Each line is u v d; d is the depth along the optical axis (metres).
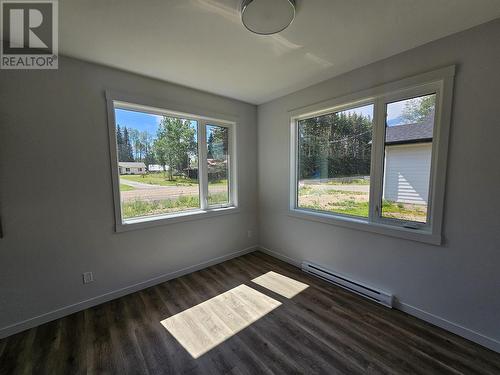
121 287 2.40
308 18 1.52
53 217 1.99
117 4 1.36
